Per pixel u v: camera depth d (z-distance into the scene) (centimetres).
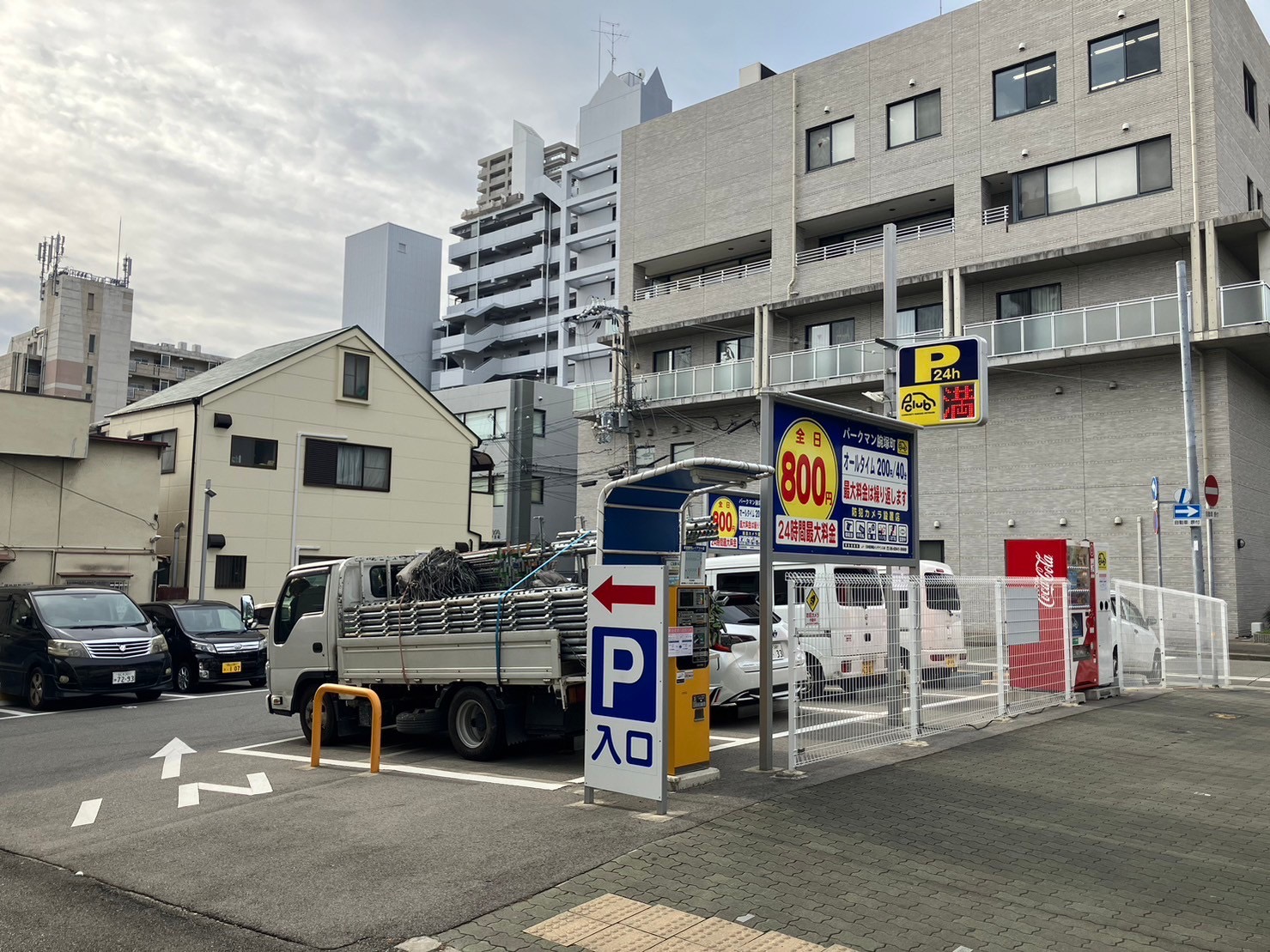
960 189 2797
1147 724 1070
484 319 9212
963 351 1308
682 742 747
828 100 3150
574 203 8150
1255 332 2198
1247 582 2339
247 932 482
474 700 936
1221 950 441
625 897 508
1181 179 2405
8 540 2355
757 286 3266
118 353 8738
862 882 529
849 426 913
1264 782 776
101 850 640
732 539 1931
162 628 1880
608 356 7025
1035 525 2575
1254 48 2716
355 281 9850
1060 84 2633
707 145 3475
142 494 2581
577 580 1025
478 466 3566
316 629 1103
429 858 584
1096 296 2547
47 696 1516
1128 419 2452
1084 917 480
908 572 980
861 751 888
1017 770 815
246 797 788
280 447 2944
